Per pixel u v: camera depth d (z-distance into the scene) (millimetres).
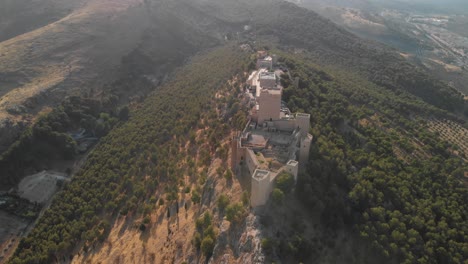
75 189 137250
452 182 123500
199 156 127188
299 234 80875
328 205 87938
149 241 101750
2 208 139750
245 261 75938
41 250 113000
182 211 105812
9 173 153250
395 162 123812
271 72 155000
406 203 101375
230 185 97625
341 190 98125
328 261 80562
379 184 103438
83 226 117812
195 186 112750
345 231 87250
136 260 97000
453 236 95125
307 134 107688
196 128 148375
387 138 140625
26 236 127562
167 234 99750
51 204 139250
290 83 150875
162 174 130000
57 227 120375
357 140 132500
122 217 119375
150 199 117375
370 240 85000
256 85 146875
